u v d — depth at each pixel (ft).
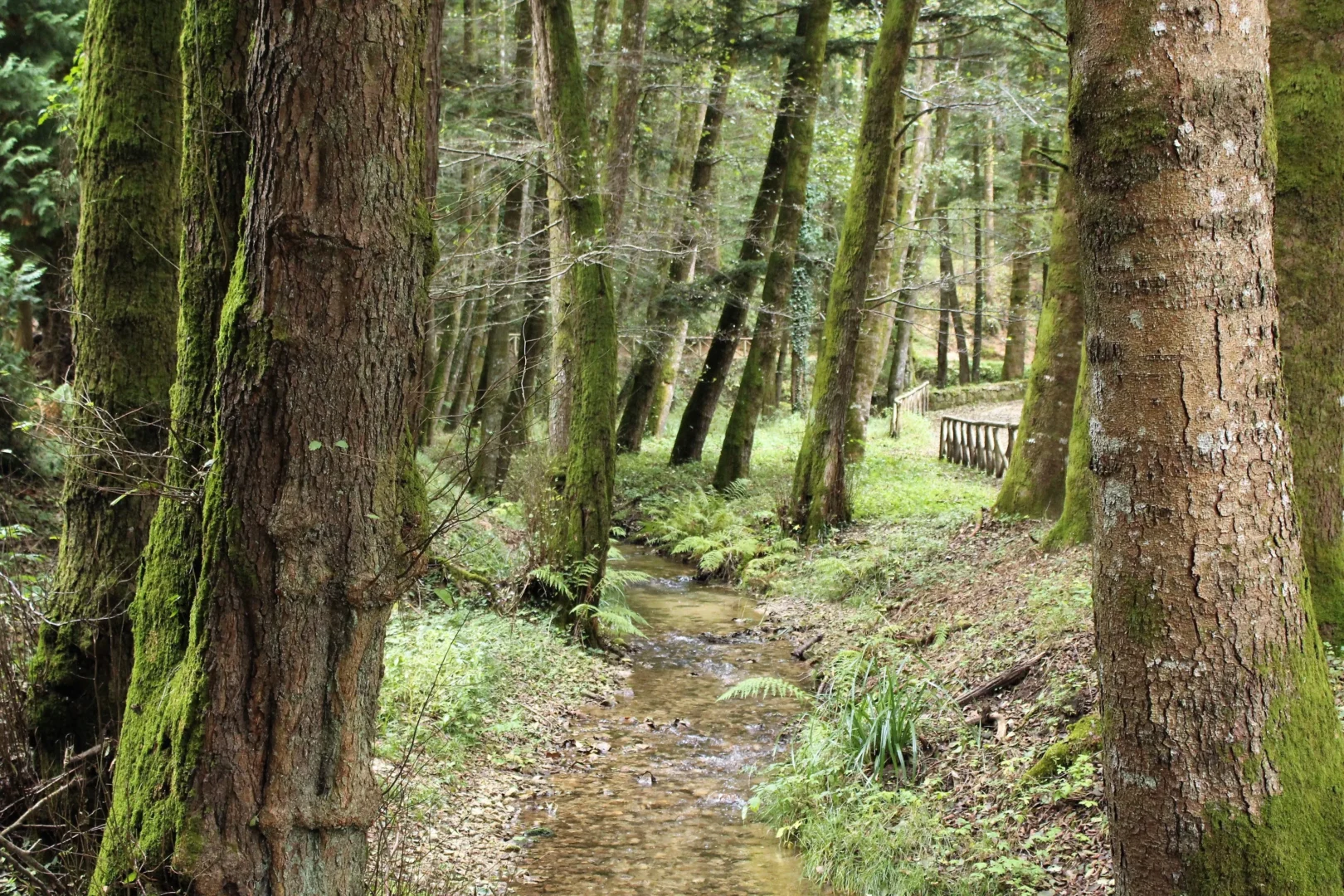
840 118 69.97
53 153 30.86
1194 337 8.82
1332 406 16.39
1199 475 8.87
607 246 30.71
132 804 9.80
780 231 57.31
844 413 43.27
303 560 9.48
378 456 9.91
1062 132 50.16
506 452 44.19
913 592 31.58
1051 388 35.50
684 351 97.50
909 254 78.02
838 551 38.78
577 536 30.17
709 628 33.86
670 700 25.72
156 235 13.66
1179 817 9.03
